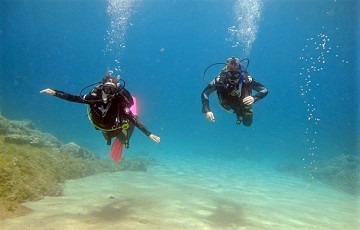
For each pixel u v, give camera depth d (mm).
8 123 9430
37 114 40531
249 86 5438
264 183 11539
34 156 7578
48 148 9070
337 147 33719
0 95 60250
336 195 10445
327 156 25391
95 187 7609
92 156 11055
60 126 31547
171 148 25031
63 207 5492
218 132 61906
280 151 30906
